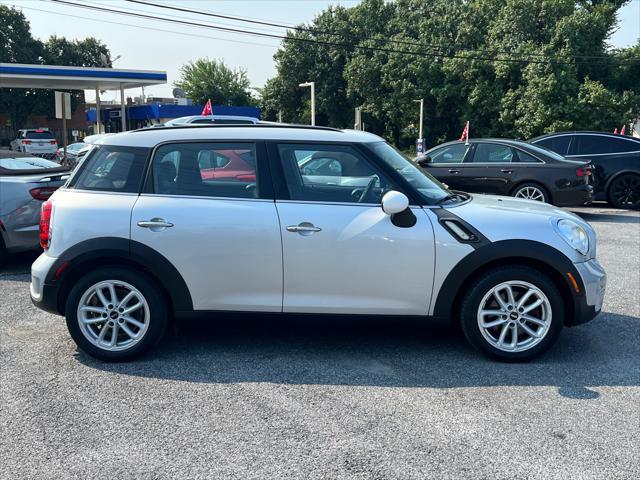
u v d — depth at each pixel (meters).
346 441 3.23
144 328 4.34
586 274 4.21
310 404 3.68
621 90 39.97
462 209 4.34
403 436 3.29
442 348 4.64
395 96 48.31
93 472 2.95
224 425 3.42
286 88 56.53
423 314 4.30
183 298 4.30
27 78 24.05
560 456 3.08
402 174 4.40
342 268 4.22
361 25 53.97
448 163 11.45
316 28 55.22
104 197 4.33
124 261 4.30
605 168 12.63
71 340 4.85
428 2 51.94
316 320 4.33
